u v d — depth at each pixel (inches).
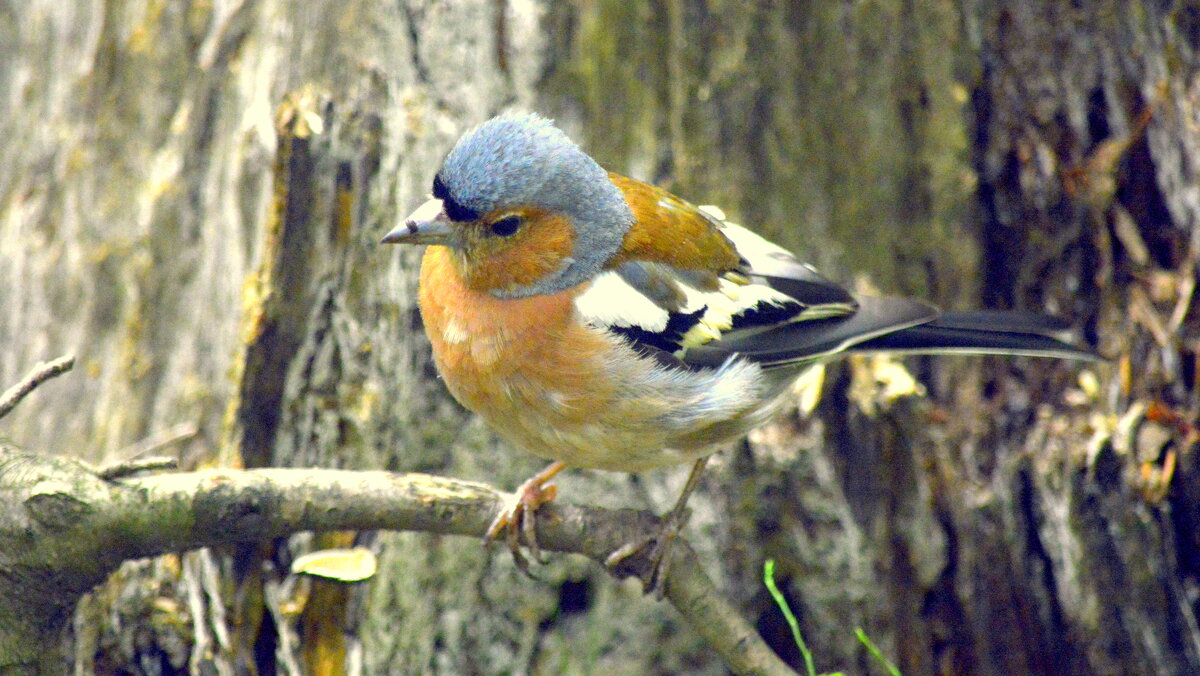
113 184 455.2
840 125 401.1
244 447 399.5
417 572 389.1
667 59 391.5
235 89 430.9
